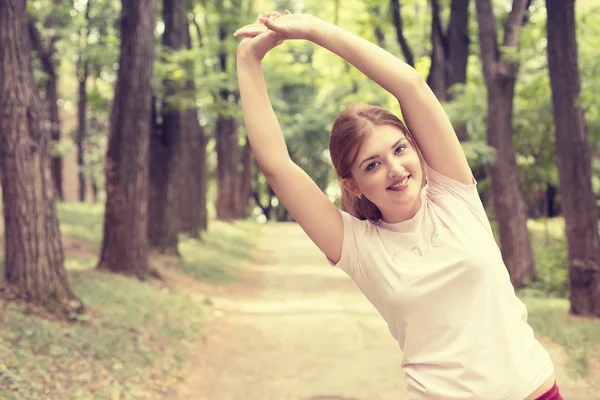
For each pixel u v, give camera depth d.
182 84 15.84
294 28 1.89
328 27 1.88
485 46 13.41
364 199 2.01
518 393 1.77
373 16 19.42
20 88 7.80
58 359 6.44
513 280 13.59
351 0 21.81
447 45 17.06
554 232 20.62
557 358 7.67
